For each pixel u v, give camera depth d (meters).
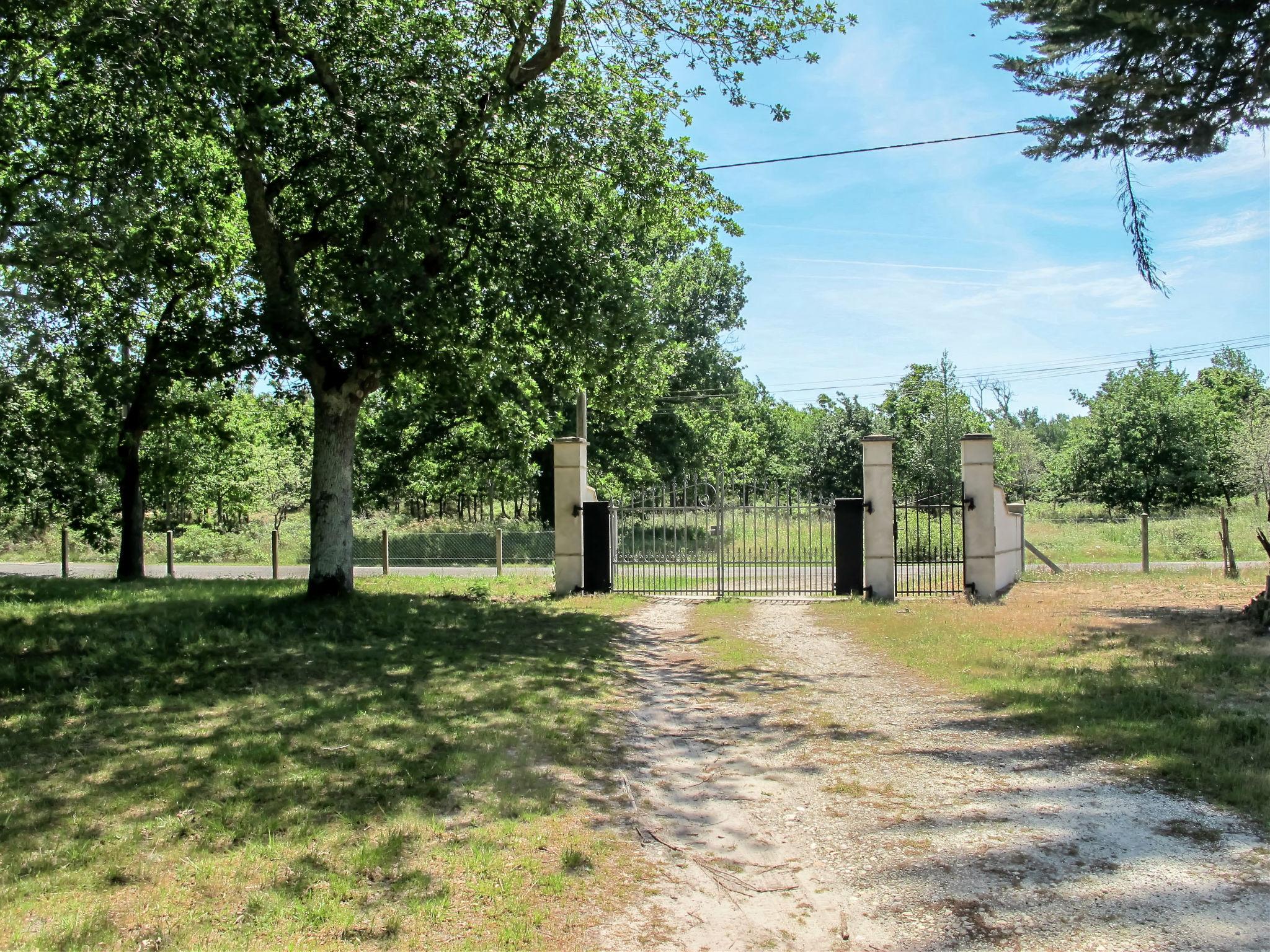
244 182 11.29
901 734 6.43
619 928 3.60
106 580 16.98
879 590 14.44
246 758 5.52
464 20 11.94
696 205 12.98
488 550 25.83
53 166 11.03
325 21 11.40
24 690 7.22
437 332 11.07
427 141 10.81
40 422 11.70
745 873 4.18
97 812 4.58
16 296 10.12
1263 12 7.39
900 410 32.88
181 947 3.25
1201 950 3.22
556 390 15.29
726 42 11.79
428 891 3.81
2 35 9.73
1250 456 34.56
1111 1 7.71
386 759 5.58
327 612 11.27
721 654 9.96
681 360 29.41
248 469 25.52
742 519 18.84
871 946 3.44
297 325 10.87
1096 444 37.62
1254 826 4.36
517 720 6.65
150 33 9.39
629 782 5.48
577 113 12.32
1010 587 15.76
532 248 12.29
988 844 4.34
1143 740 5.70
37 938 3.25
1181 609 11.59
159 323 13.27
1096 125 8.87
